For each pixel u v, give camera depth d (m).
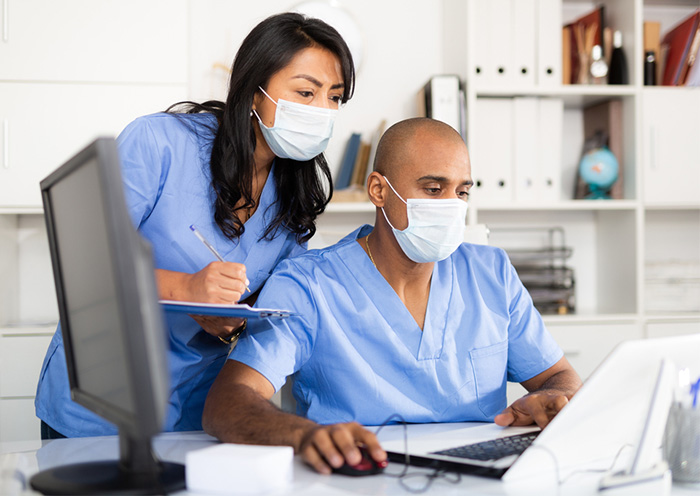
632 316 2.39
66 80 2.23
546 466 0.85
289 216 1.43
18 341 2.19
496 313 1.31
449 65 2.54
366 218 2.59
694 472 0.82
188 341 1.33
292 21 1.31
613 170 2.51
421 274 1.24
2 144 2.21
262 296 1.23
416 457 0.91
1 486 0.77
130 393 0.65
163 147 1.30
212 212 1.35
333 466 0.85
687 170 2.48
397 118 2.58
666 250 2.72
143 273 0.65
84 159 0.70
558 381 1.25
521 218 2.68
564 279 2.50
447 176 1.20
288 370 1.17
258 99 1.34
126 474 0.81
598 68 2.51
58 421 1.32
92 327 0.77
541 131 2.47
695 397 0.83
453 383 1.23
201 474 0.79
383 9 2.57
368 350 1.22
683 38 2.52
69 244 0.82
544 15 2.44
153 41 2.26
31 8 2.21
